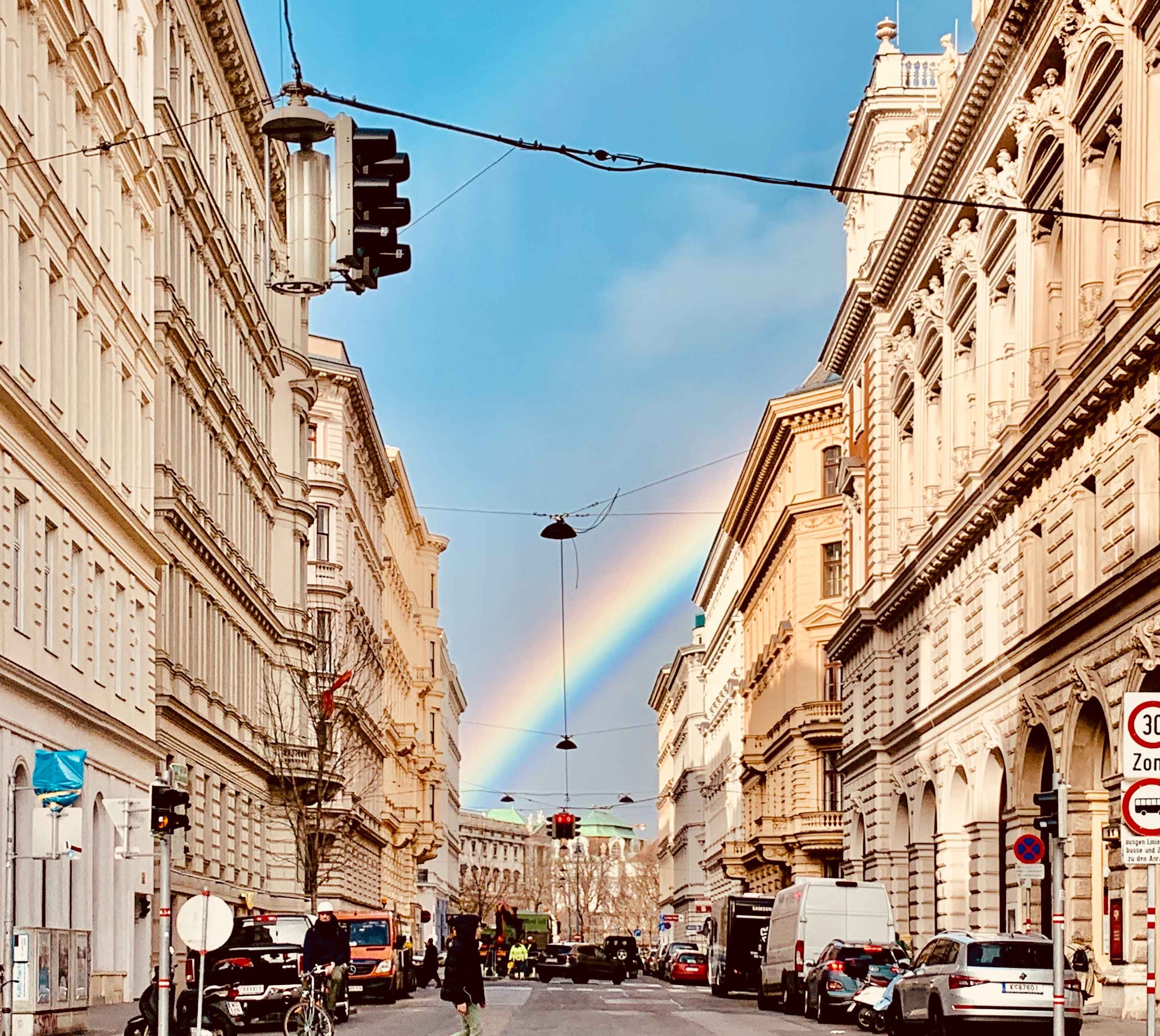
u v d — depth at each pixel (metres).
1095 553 37.91
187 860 51.25
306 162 16.77
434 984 72.81
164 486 48.25
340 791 73.75
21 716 33.12
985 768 47.38
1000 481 44.16
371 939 50.09
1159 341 32.25
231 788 58.78
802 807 82.25
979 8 48.97
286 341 71.81
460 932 25.80
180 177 50.41
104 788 40.03
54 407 36.25
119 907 41.81
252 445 62.59
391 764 106.88
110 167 42.00
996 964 28.06
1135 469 34.19
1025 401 43.78
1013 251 45.25
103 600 40.72
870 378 64.06
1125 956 35.12
